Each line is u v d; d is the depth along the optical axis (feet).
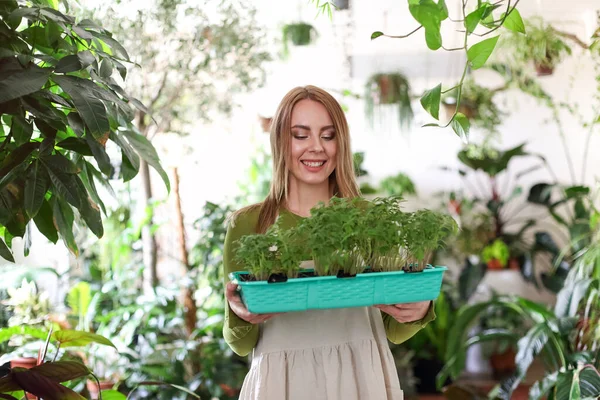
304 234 4.98
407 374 14.35
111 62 5.98
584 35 15.06
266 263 4.83
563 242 17.76
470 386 11.15
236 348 5.64
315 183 5.79
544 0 14.66
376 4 16.03
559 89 17.08
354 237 4.88
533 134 17.69
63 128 5.42
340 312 5.50
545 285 16.49
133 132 6.45
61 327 10.64
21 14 5.35
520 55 12.43
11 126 5.73
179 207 12.81
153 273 12.75
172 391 10.85
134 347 11.66
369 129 17.02
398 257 5.20
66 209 5.97
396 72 15.28
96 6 10.32
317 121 5.68
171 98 11.60
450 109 15.52
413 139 17.63
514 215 17.56
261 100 16.56
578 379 7.98
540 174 17.76
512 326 15.71
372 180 17.63
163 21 10.64
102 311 12.37
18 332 8.75
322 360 5.36
